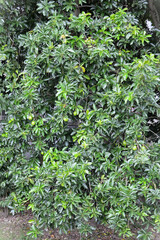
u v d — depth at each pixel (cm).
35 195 257
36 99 240
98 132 234
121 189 225
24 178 265
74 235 345
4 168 327
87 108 254
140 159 217
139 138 238
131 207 225
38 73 248
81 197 262
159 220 230
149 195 226
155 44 313
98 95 250
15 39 274
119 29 238
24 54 288
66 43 233
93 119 243
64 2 252
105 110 237
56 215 243
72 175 217
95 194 245
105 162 241
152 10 341
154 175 235
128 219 243
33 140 276
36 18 281
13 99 263
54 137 284
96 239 328
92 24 248
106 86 245
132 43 249
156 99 261
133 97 210
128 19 246
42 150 268
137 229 329
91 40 229
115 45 271
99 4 277
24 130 258
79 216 241
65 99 219
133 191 218
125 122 243
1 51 256
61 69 244
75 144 280
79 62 233
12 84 260
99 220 281
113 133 249
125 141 243
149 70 205
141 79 200
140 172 248
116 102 236
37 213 254
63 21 231
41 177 234
